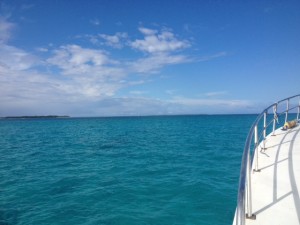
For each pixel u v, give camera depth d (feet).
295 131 29.17
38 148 92.53
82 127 248.52
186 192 33.63
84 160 63.46
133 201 31.30
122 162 57.77
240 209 7.28
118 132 166.40
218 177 40.57
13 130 215.92
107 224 25.77
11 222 27.17
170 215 27.09
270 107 23.73
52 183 41.45
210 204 29.55
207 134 125.08
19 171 52.39
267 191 14.51
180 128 185.26
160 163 54.19
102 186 38.09
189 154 64.44
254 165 18.51
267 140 26.05
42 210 29.99
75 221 26.81
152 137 120.57
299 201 13.23
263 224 11.54
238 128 166.61
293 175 16.33
